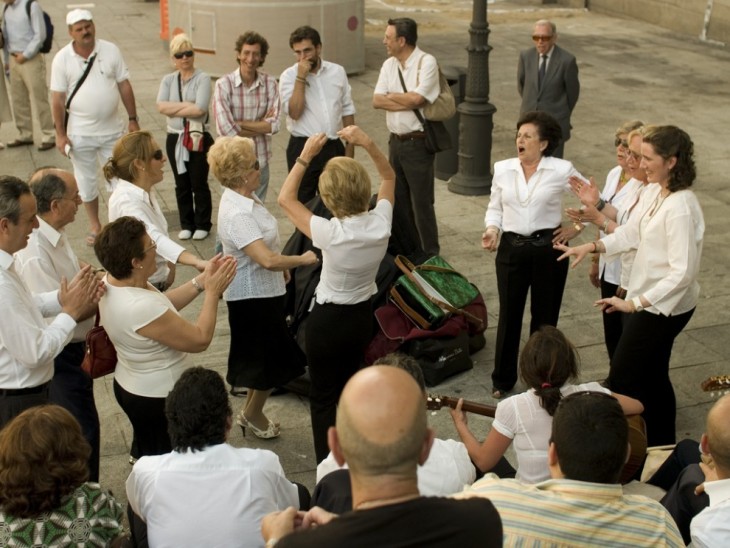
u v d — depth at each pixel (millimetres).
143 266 4141
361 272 4648
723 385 4438
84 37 8227
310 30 7754
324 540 1887
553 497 2674
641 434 4016
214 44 14938
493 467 4156
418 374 3646
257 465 3277
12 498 2971
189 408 3250
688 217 4672
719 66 16047
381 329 6047
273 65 14781
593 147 11570
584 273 7871
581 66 16016
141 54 16828
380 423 1981
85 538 3096
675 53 17062
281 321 5324
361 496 2016
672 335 4930
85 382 4734
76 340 4688
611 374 5121
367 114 13062
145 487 3236
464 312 6145
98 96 8344
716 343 6723
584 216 5500
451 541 1919
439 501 1957
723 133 12102
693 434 5633
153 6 21734
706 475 3355
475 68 9500
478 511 1965
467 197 9805
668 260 4770
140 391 4242
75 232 8898
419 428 2008
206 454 3252
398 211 6664
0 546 3012
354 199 4500
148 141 5281
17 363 4078
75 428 3088
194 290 4582
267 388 5324
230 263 4430
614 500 2682
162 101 8258
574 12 21359
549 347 3775
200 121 8258
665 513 2721
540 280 5695
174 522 3189
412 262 6680
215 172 5047
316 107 7949
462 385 6133
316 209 6293
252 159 5059
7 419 4109
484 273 7879
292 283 6113
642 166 4801
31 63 10891
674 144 4648
